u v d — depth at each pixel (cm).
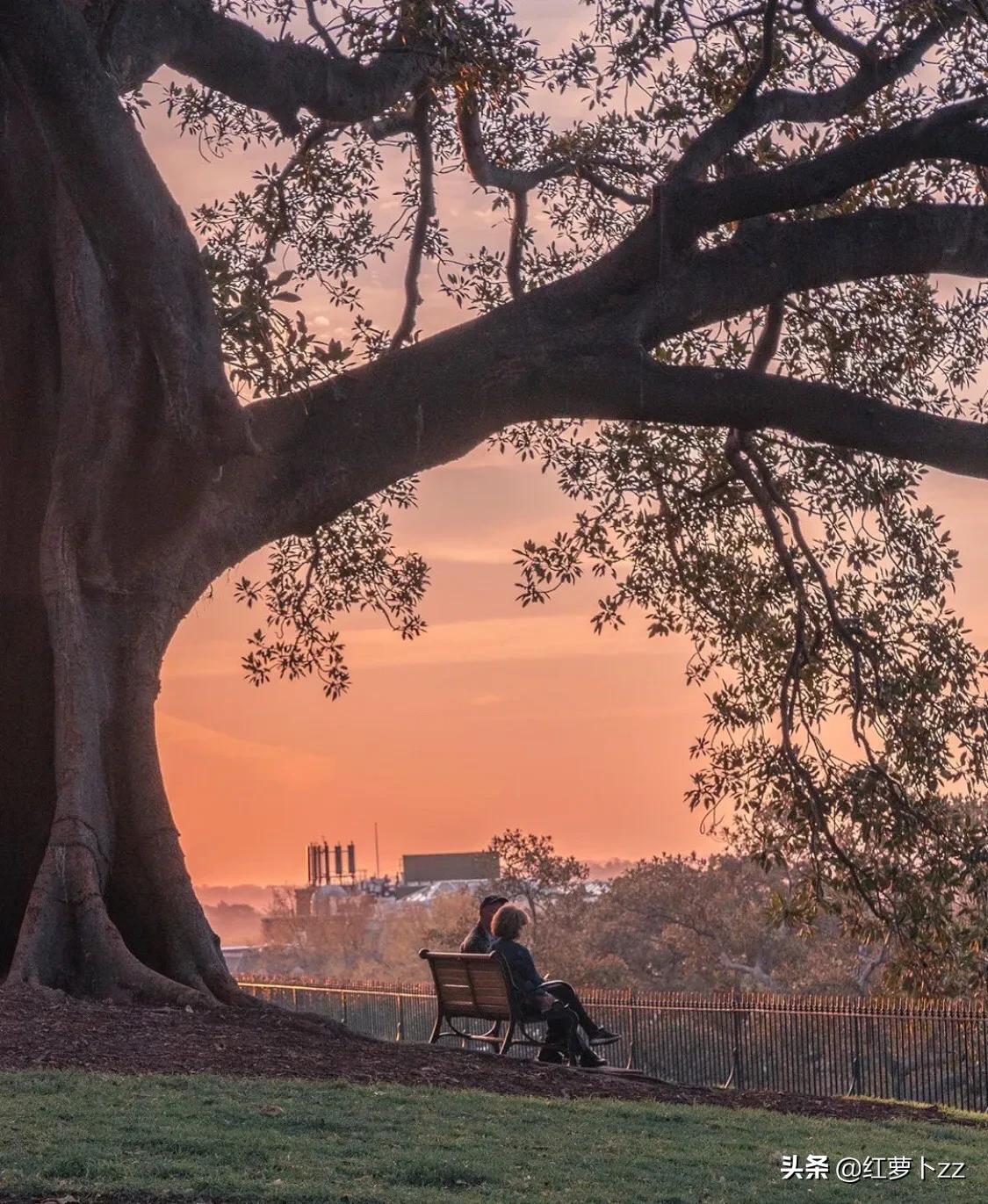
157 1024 854
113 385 1053
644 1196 541
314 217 1664
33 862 1083
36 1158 502
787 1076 1931
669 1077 2072
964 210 1224
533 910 5594
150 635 1101
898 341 1664
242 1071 747
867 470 1578
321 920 10825
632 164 1670
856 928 1441
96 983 958
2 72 1088
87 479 1064
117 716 1080
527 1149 608
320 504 1151
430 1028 2142
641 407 1176
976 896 1390
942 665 1519
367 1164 540
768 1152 679
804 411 1165
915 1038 1808
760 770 1475
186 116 1597
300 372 1125
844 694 1505
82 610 1072
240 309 1046
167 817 1066
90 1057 739
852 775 1444
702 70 1520
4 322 1118
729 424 1191
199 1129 567
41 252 1116
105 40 1051
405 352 1173
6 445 1123
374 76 1297
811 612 1550
